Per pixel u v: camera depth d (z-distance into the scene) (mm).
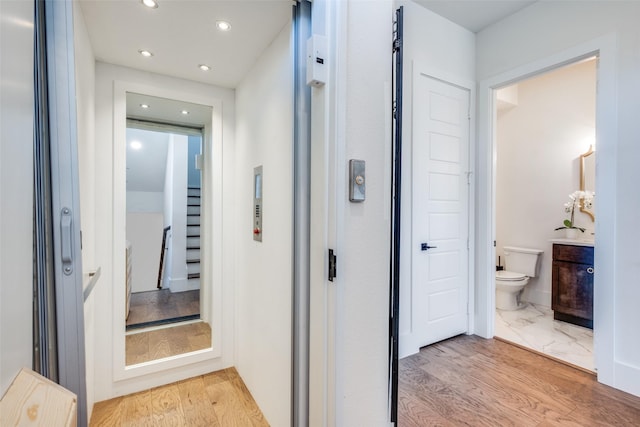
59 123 904
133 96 2102
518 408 1772
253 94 1994
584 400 1844
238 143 2289
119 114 1988
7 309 599
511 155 4008
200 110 2357
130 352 2242
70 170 920
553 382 2041
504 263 3980
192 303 2801
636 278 1902
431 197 2611
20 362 666
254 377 1938
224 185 2336
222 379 2174
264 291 1806
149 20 1544
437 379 2080
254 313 1957
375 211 1052
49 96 890
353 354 1010
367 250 1034
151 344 2328
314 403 1086
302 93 1163
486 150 2805
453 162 2746
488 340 2729
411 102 2477
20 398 593
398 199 1111
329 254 1005
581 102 3426
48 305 893
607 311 2004
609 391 1936
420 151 2537
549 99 3670
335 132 989
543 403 1816
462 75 2785
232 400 1929
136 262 2943
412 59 2479
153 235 3037
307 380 1147
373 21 1049
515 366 2258
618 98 1990
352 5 1004
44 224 880
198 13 1493
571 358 2371
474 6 2520
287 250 1527
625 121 1960
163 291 2961
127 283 2455
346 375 996
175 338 2395
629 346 1922
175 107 2299
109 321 1928
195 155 2615
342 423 990
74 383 928
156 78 2107
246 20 1552
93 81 1822
